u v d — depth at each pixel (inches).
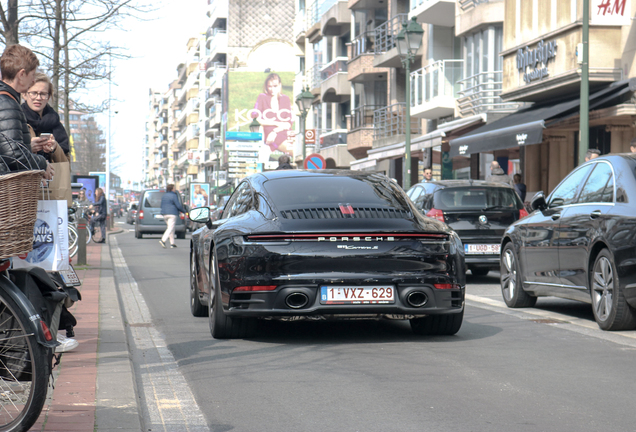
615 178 354.6
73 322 227.3
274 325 364.2
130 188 5088.6
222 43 3784.5
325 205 312.0
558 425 196.9
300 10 2640.3
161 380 252.5
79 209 942.4
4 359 170.9
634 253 323.9
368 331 346.0
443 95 1311.5
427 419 202.5
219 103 3814.0
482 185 589.0
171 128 6092.5
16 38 587.8
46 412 199.0
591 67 852.0
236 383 245.8
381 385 240.4
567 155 1000.9
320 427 196.7
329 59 2244.1
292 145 3127.5
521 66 973.8
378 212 311.0
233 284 300.7
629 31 842.2
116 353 283.0
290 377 252.8
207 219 399.5
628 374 256.1
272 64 3437.5
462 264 311.0
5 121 181.8
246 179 361.4
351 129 1914.4
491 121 1035.3
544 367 266.7
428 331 331.0
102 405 209.0
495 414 207.2
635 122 809.5
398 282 297.6
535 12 949.8
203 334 344.2
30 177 164.7
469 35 1262.3
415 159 1660.9
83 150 3454.7
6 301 169.3
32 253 194.4
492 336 331.6
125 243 1262.3
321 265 295.4
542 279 401.1
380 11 1818.4
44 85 248.1
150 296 501.4
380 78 1831.9
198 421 203.9
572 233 371.2
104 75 770.2
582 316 395.5
